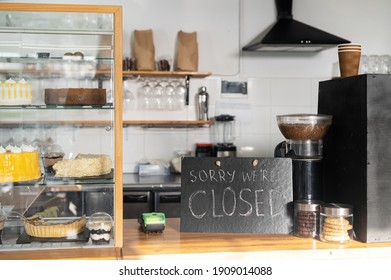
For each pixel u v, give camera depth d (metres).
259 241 2.25
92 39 2.27
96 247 2.19
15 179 2.26
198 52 5.15
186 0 5.12
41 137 2.45
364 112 2.19
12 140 2.45
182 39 4.95
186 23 5.13
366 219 2.20
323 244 2.20
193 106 5.17
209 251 2.11
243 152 5.25
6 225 2.27
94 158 2.28
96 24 2.26
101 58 2.27
